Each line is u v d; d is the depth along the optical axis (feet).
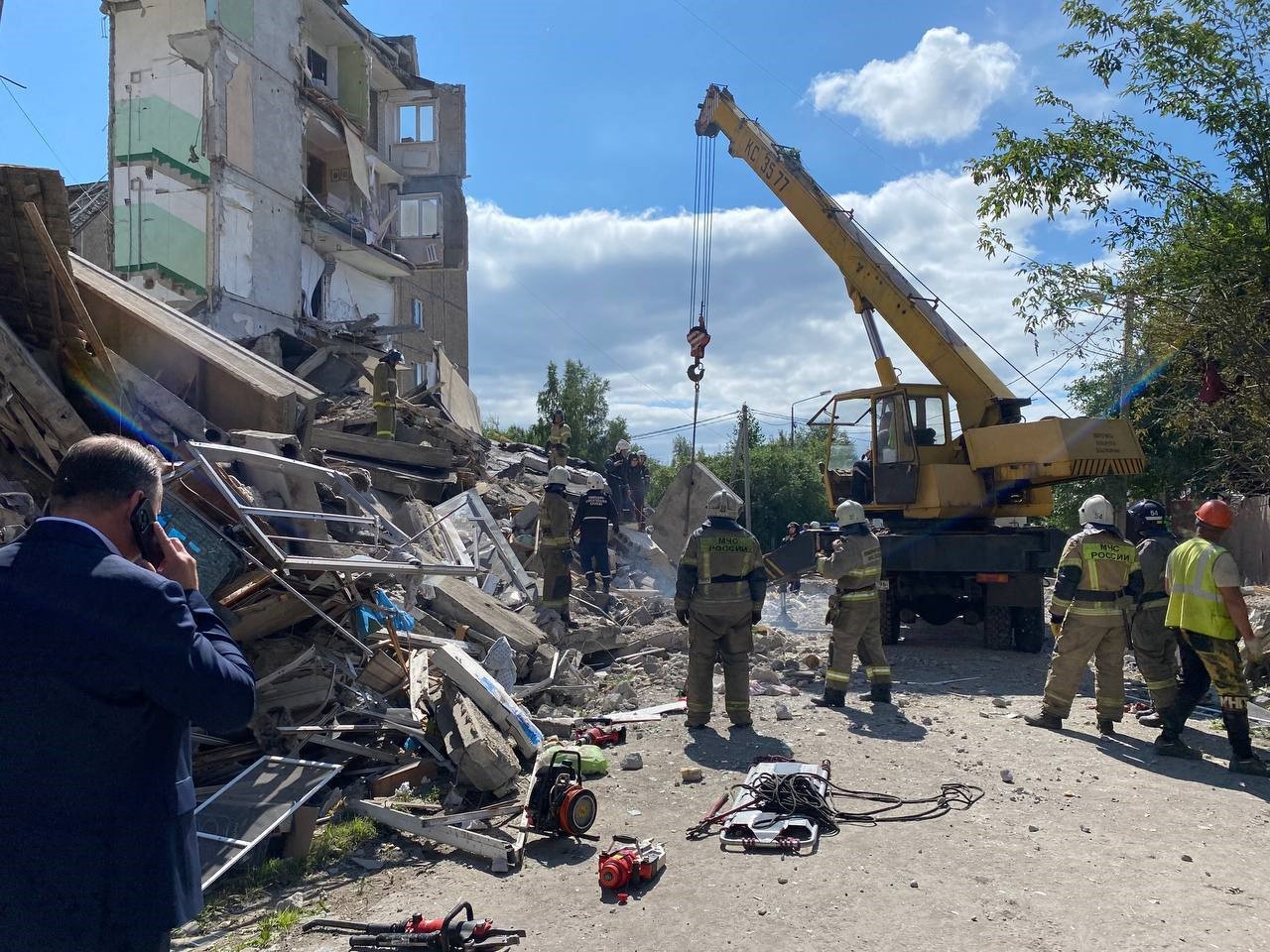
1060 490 79.15
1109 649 23.63
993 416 37.88
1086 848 15.98
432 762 19.26
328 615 21.43
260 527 20.33
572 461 70.85
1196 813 17.75
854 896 14.03
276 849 16.03
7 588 6.63
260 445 23.57
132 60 66.39
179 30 65.26
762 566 23.77
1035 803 18.31
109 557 6.91
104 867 6.53
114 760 6.64
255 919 13.93
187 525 17.61
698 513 48.24
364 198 85.51
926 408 38.70
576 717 25.29
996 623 37.24
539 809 16.40
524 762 19.95
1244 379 29.22
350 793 18.26
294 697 19.22
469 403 90.99
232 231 64.39
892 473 37.70
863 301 41.27
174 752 7.11
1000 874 14.87
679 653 35.29
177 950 12.96
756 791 17.88
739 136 45.57
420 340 99.25
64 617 6.57
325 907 14.30
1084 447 34.12
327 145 81.41
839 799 18.56
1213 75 26.20
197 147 63.67
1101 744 22.75
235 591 19.03
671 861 15.65
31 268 22.58
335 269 80.94
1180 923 13.09
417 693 20.38
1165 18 26.68
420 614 27.12
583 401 148.77
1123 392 35.60
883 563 36.24
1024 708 26.58
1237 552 69.46
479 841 15.79
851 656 26.40
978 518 38.09
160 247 63.72
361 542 27.66
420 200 92.17
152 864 6.75
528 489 55.16
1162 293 27.73
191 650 6.83
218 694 6.91
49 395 21.79
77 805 6.49
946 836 16.56
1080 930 12.88
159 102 65.41
